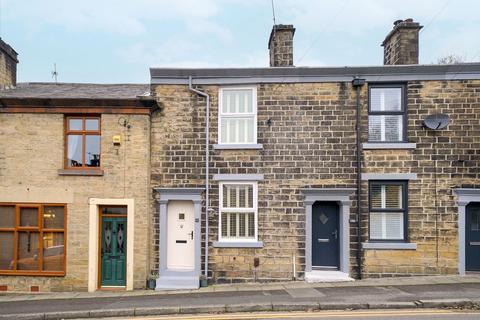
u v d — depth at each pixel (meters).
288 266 11.41
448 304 8.48
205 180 11.70
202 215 11.62
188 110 11.84
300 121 11.70
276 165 11.64
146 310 8.67
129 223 11.33
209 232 11.59
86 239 11.32
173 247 11.70
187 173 11.73
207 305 8.80
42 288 11.24
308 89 11.75
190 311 8.67
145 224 11.35
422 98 11.52
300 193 11.53
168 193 11.58
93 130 11.73
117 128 11.54
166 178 11.73
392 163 11.44
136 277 11.24
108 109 11.50
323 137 11.64
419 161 11.41
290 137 11.68
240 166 11.69
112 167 11.45
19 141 11.48
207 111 11.76
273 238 11.50
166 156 11.77
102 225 11.58
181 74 11.85
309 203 11.47
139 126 11.54
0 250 11.47
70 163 11.62
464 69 11.44
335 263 11.64
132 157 11.48
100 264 11.47
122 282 11.42
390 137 11.67
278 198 11.58
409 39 12.27
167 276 11.30
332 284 10.66
